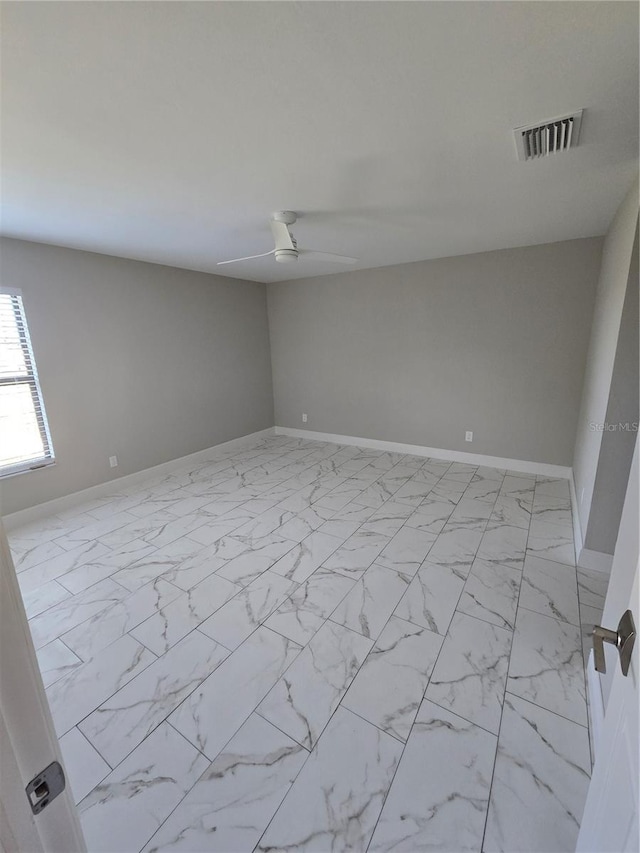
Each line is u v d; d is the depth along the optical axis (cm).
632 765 61
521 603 214
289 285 527
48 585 239
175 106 136
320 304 507
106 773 137
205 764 139
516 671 172
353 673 174
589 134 160
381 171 193
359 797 129
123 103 134
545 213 262
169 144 163
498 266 383
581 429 339
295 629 200
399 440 488
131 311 389
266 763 139
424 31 104
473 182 208
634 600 70
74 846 56
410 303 442
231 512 335
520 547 269
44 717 51
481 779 132
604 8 98
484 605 213
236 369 516
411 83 126
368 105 138
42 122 144
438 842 117
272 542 284
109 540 292
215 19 98
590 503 238
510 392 404
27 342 319
